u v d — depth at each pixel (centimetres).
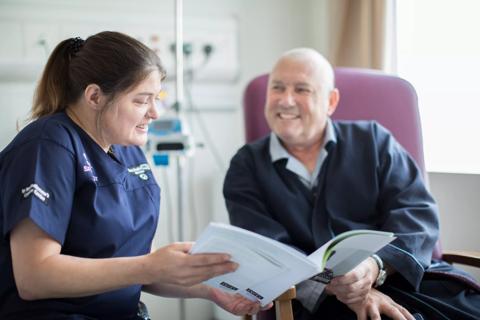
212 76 249
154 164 221
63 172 104
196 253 94
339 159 159
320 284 134
